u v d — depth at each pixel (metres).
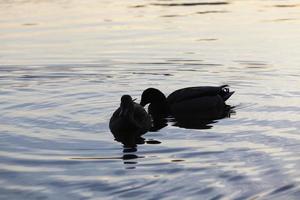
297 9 31.77
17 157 12.87
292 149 12.96
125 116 14.98
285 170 11.62
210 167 11.96
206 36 25.66
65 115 16.12
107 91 18.55
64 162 12.54
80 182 11.35
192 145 13.59
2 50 23.48
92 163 12.46
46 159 12.74
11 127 15.02
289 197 10.32
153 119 16.58
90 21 28.77
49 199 10.59
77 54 22.86
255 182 11.04
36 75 20.31
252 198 10.31
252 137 14.03
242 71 20.45
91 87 18.95
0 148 13.45
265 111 16.31
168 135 14.66
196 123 15.82
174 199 10.42
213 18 29.48
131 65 21.39
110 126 15.12
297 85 18.72
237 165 12.02
